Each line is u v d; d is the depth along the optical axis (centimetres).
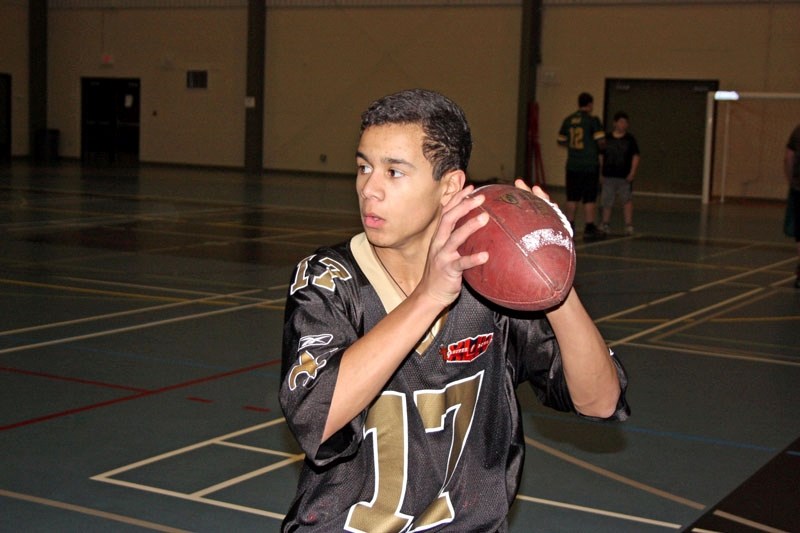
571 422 559
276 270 1143
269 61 2866
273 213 1803
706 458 502
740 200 2358
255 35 2823
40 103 3108
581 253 1357
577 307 202
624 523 411
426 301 177
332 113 2809
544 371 215
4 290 951
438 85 2661
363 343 177
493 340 207
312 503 199
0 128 3034
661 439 532
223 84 2912
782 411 599
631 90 2462
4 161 2941
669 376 679
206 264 1173
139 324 809
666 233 1642
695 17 2372
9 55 3027
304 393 175
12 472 450
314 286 196
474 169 2641
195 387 613
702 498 444
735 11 2331
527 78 2514
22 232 1401
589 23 2478
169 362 679
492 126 2608
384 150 190
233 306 908
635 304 974
